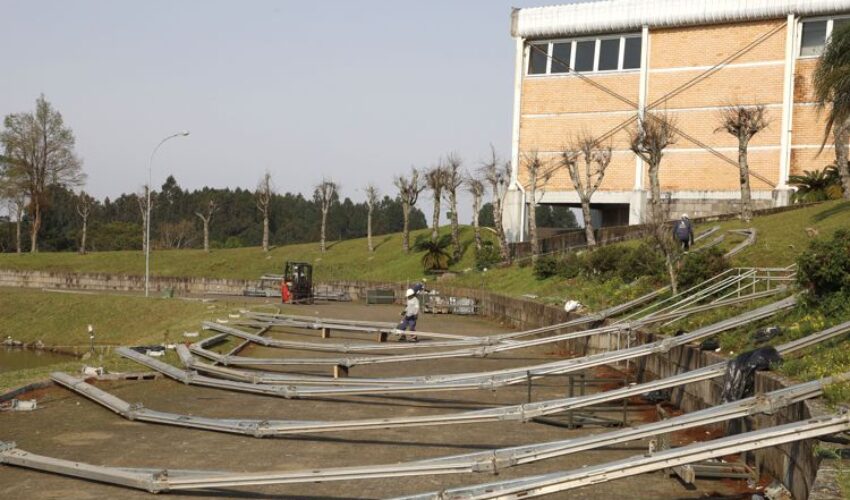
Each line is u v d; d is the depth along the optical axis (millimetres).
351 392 16266
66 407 15719
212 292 70562
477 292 47625
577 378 20984
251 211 141875
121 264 81062
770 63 51000
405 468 9531
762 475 10727
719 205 51812
